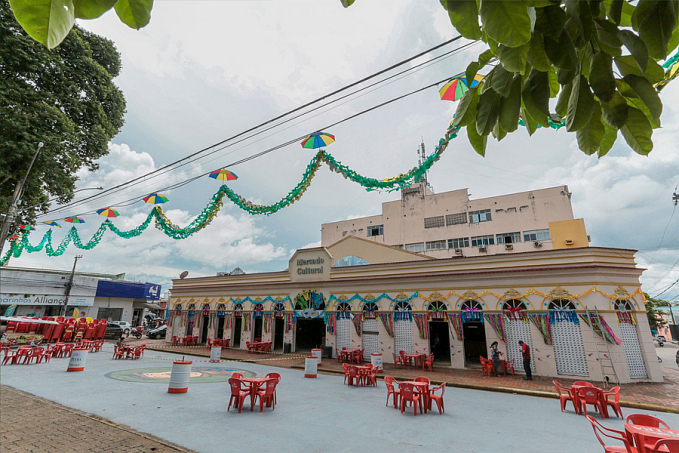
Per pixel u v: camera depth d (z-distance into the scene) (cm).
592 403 866
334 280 2058
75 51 1828
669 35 124
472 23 108
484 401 1027
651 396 1102
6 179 1631
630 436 514
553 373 1381
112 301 3912
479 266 1648
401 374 1465
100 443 618
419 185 3872
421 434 704
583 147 154
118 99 2155
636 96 140
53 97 1700
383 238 3888
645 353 1351
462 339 1612
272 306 2308
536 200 3284
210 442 636
